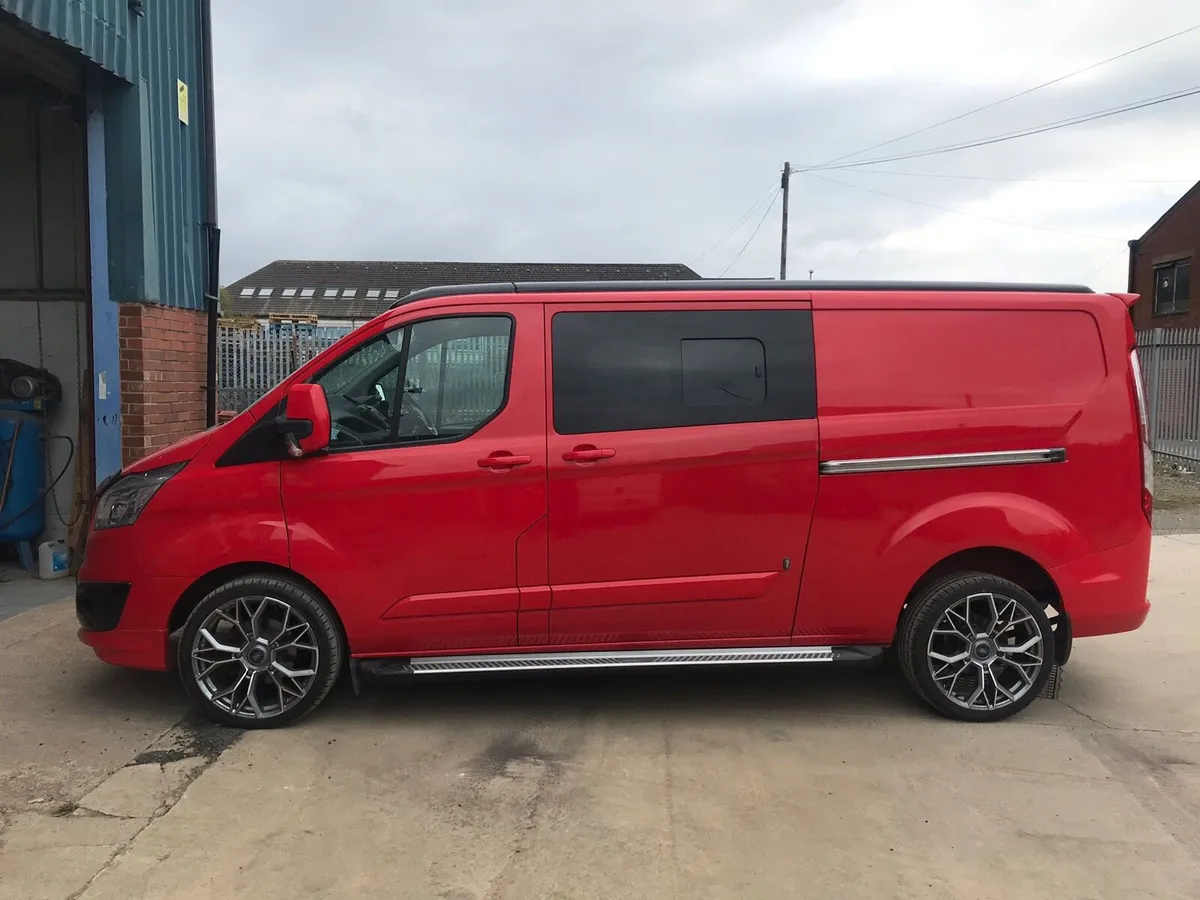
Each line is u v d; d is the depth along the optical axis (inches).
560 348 156.3
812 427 156.3
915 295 161.3
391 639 156.6
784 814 128.6
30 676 183.6
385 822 125.6
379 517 152.7
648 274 1801.2
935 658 161.0
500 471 152.8
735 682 183.8
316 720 161.9
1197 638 215.2
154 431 273.7
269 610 157.4
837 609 160.2
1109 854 118.4
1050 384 160.7
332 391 156.1
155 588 153.3
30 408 274.1
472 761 145.5
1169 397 603.8
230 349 439.8
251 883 110.6
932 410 158.4
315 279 1919.3
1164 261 994.7
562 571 155.6
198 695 155.0
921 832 123.8
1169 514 400.2
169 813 127.6
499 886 110.3
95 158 261.6
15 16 208.1
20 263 286.5
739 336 157.9
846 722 162.9
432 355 156.2
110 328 266.2
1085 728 160.9
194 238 301.6
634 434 154.9
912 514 157.9
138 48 261.6
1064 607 160.7
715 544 156.6
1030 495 159.2
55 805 129.7
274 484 152.2
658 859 116.6
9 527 267.3
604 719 163.8
